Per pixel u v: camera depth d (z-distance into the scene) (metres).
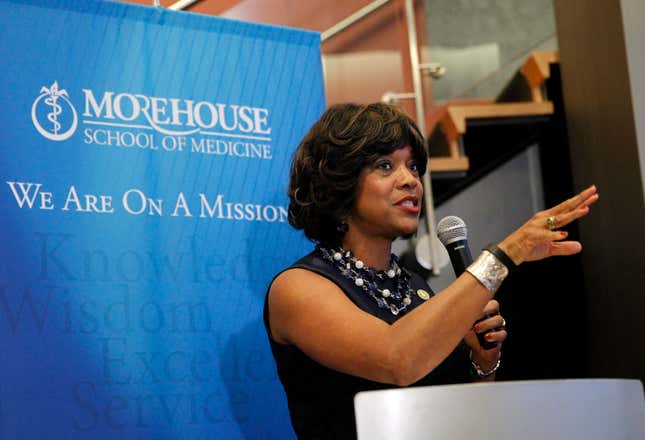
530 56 4.78
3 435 2.14
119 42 2.39
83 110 2.32
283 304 2.08
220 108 2.51
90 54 2.35
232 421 2.41
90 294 2.27
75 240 2.27
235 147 2.52
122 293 2.31
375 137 2.15
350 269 2.16
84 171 2.30
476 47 4.71
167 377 2.34
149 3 3.36
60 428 2.20
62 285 2.24
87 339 2.25
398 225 2.15
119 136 2.36
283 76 2.63
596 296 4.41
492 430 1.62
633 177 4.09
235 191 2.50
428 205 4.41
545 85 4.78
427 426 1.62
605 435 1.68
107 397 2.26
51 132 2.28
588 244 4.46
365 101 4.26
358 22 4.28
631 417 1.72
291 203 2.29
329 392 2.07
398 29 4.43
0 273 2.18
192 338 2.39
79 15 2.35
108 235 2.31
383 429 1.62
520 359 4.57
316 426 2.08
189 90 2.47
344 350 1.94
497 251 1.91
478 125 4.70
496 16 4.75
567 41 4.57
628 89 4.09
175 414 2.34
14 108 2.24
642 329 4.08
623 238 4.17
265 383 2.48
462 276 1.91
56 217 2.25
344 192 2.16
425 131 4.49
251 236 2.51
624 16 4.10
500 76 4.74
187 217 2.42
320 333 1.99
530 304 4.61
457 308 1.87
